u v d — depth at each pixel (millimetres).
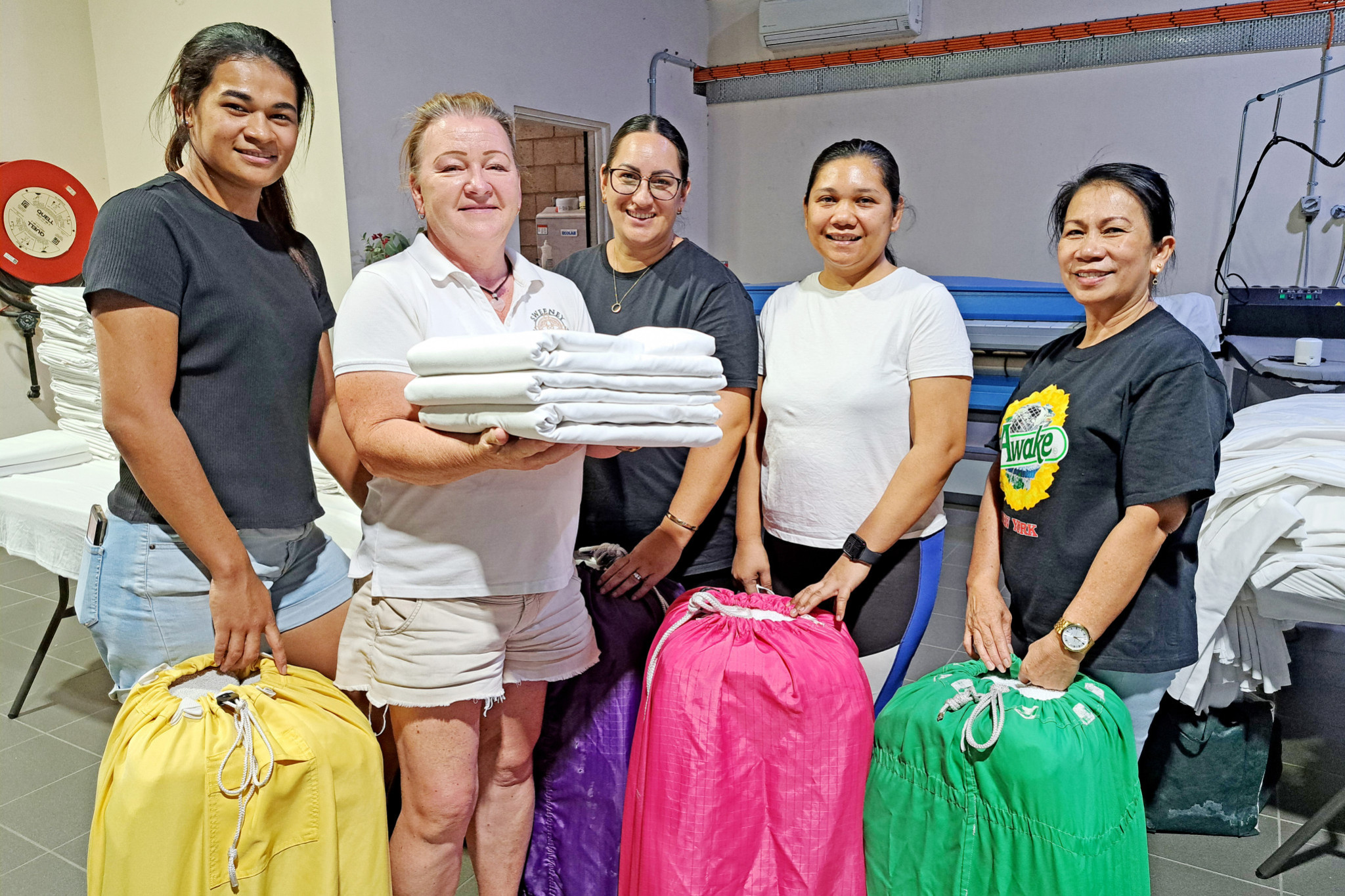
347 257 3625
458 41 4008
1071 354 1555
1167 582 1542
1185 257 4824
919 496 1610
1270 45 4410
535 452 1082
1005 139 5148
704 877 1431
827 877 1460
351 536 2297
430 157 1271
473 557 1317
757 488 1862
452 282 1316
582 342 1062
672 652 1499
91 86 4258
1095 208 1447
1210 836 2076
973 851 1431
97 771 2357
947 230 5418
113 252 1211
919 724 1488
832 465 1696
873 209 1632
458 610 1334
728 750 1432
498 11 4227
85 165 4281
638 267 1785
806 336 1740
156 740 1196
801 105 5746
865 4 5262
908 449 1691
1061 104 4965
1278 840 2047
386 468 1228
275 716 1270
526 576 1364
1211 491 1369
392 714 1433
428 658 1326
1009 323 3354
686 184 1740
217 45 1300
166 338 1258
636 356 1114
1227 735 2014
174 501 1279
